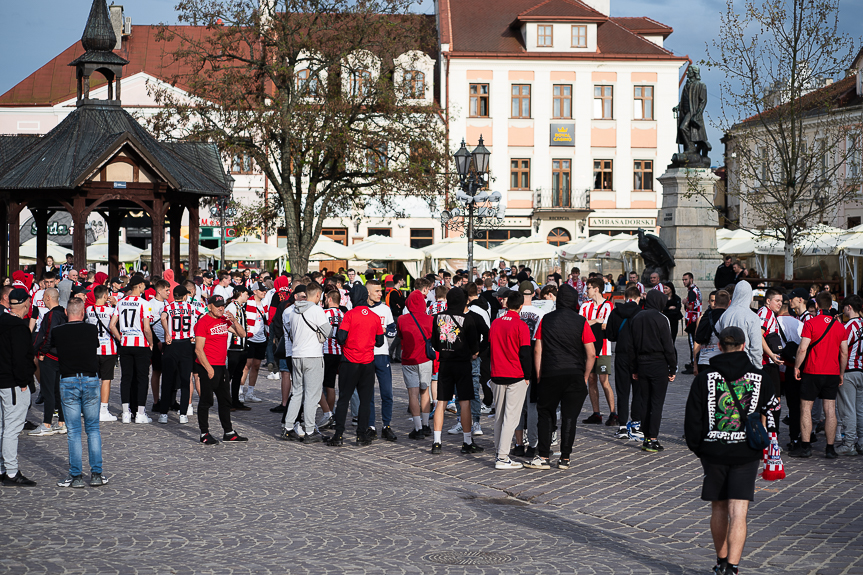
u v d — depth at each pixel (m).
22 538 7.21
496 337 10.80
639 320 11.77
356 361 12.34
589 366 10.74
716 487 6.32
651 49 55.59
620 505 8.89
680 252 28.52
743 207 50.78
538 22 54.38
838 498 9.04
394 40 33.66
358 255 36.91
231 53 35.41
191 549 6.97
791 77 28.77
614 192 54.78
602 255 38.12
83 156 23.30
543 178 54.47
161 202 23.70
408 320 13.01
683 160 28.81
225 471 10.37
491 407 15.84
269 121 32.06
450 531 7.76
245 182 51.84
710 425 6.26
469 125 54.03
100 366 14.10
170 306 14.14
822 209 29.36
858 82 43.50
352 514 8.35
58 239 48.31
